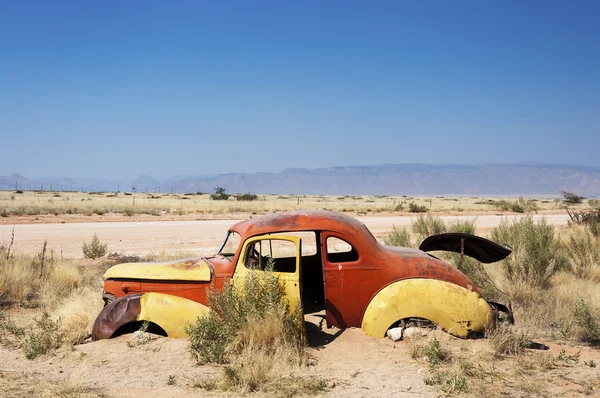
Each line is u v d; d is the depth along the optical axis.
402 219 32.03
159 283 7.00
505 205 51.59
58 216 31.31
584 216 22.42
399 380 5.58
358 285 6.79
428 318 6.70
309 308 7.55
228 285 6.75
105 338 6.83
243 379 5.41
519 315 8.71
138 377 5.66
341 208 43.94
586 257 13.41
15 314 8.96
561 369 6.08
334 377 5.67
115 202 48.81
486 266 11.92
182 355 6.32
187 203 49.34
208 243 18.86
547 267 10.96
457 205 61.22
